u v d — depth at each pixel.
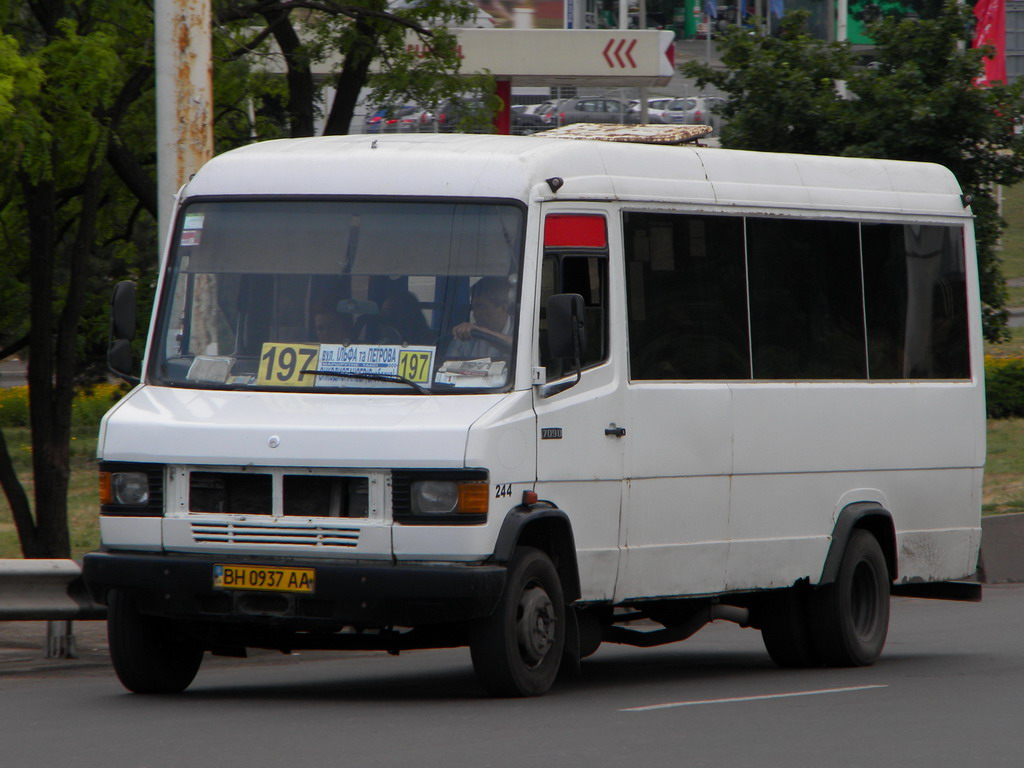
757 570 28.75
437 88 51.50
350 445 23.23
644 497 26.30
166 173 32.88
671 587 27.03
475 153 25.17
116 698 25.17
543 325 24.48
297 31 54.28
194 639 25.72
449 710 23.30
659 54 102.19
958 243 33.53
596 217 25.84
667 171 27.62
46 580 28.95
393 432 23.14
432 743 20.08
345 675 30.19
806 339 29.88
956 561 33.34
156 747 19.72
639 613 29.64
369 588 22.92
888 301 31.73
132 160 44.69
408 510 23.12
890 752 20.06
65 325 43.72
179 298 25.55
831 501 30.30
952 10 55.03
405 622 23.09
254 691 26.56
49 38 40.03
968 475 33.50
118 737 20.59
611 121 136.75
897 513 31.88
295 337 24.73
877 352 31.45
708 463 27.53
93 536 57.94
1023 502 60.34
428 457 23.02
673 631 29.64
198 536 23.92
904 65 54.62
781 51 56.94
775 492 29.02
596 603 25.91
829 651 30.94
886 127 54.59
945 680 28.70
